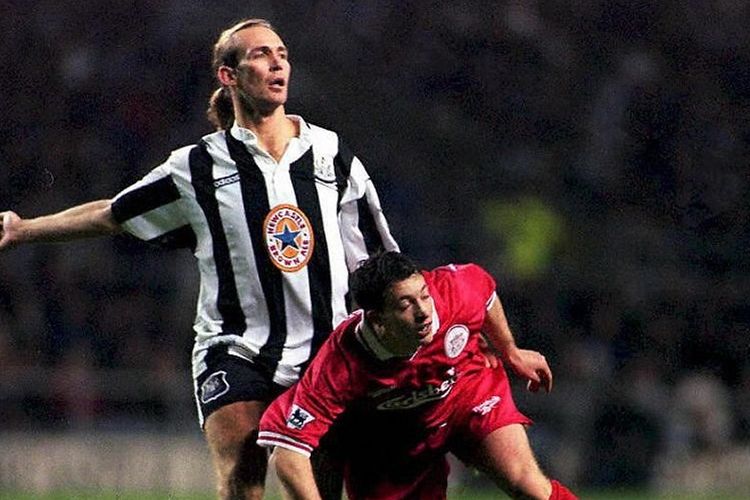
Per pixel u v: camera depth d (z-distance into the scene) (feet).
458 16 240.32
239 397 67.26
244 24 69.67
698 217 226.99
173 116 221.66
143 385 173.58
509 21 241.35
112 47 225.56
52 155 211.61
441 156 225.56
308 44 232.12
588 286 204.03
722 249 214.90
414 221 214.07
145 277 195.11
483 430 67.87
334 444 69.31
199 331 69.67
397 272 61.72
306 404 63.72
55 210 208.13
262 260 68.54
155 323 191.62
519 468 67.10
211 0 232.53
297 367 68.39
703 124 237.66
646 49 245.24
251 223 68.54
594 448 180.55
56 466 164.86
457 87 235.20
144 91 221.87
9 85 216.54
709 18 250.57
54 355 185.37
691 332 204.23
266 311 68.64
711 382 187.42
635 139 233.96
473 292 67.00
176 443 169.07
